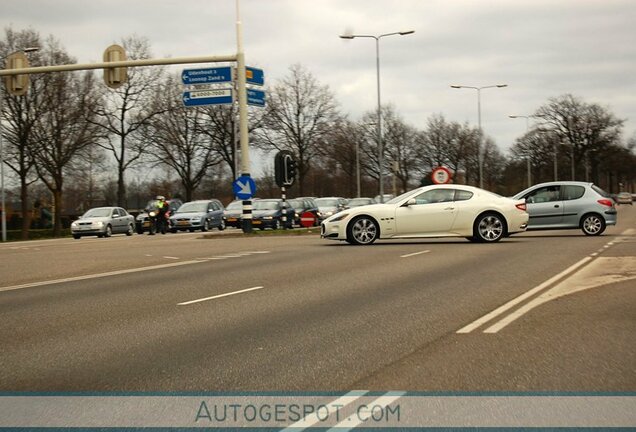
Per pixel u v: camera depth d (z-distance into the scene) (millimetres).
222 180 80062
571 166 97812
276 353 7438
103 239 34219
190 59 26812
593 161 98250
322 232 21469
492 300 10508
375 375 6520
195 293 11914
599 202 24000
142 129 60656
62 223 69688
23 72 25141
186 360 7230
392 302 10484
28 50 41281
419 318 9195
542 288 11648
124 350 7754
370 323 8938
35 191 85188
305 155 70125
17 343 8234
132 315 9930
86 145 53344
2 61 48531
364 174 84625
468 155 89875
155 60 25766
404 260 16328
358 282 12727
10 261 19781
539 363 6840
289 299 10992
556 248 18844
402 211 20781
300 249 20500
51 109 49781
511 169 101438
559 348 7430
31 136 50562
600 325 8586
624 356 7059
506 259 16141
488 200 20891
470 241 21797
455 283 12336
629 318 9016
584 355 7125
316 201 46688
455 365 6809
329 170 83438
